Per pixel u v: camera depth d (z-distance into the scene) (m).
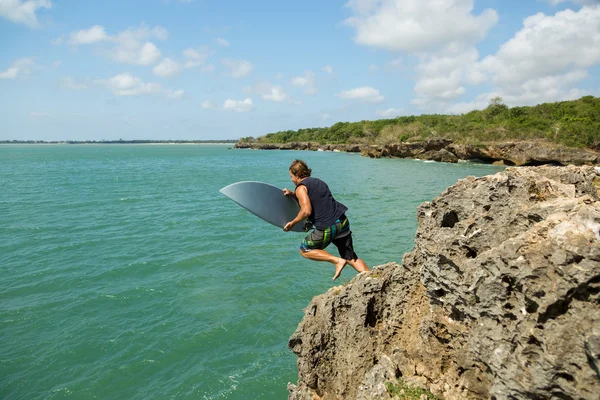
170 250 17.00
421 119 115.88
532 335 3.11
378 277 5.12
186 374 8.84
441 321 4.36
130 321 10.91
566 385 2.86
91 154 122.31
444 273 4.22
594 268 2.78
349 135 136.50
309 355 5.25
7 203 28.34
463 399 4.01
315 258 4.91
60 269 14.68
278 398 8.16
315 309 5.52
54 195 32.53
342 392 4.99
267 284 13.20
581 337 2.80
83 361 9.22
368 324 5.02
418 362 4.55
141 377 8.74
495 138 63.84
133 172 55.53
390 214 22.75
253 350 9.66
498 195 4.31
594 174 6.63
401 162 68.25
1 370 8.87
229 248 17.23
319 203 4.74
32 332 10.34
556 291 2.94
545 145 55.38
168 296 12.41
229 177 47.97
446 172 49.31
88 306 11.76
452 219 4.82
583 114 72.50
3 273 14.27
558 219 3.29
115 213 25.02
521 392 3.14
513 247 3.35
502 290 3.41
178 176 49.53
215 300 12.10
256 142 183.62
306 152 122.88
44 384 8.48
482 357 3.60
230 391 8.32
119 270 14.59
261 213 5.30
